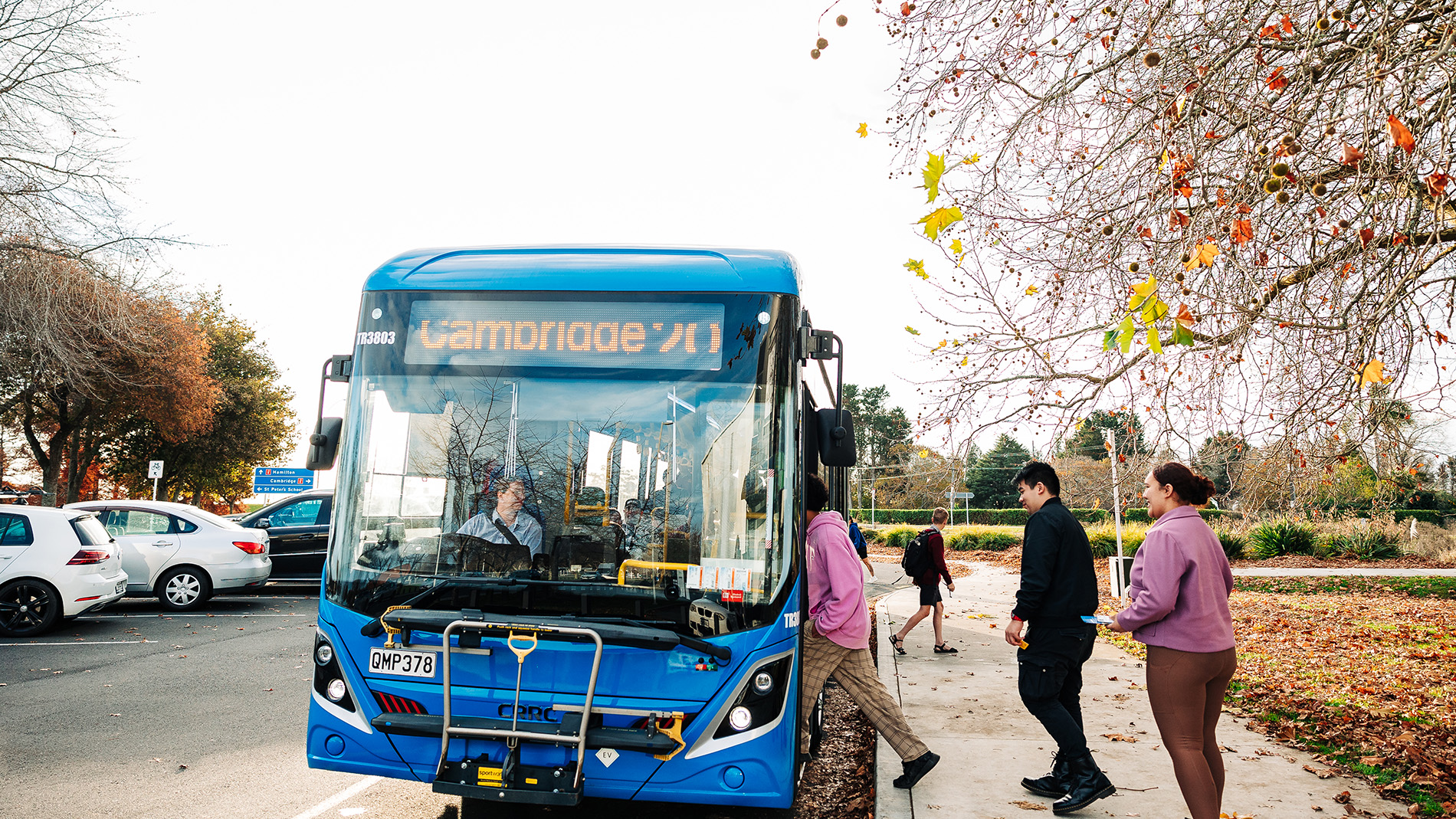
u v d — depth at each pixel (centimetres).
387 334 463
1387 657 1041
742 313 447
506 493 432
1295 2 526
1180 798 505
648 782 397
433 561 427
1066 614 486
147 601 1469
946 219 349
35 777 546
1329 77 486
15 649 993
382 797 527
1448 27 434
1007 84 613
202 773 561
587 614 410
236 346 3959
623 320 450
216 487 3956
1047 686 484
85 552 1105
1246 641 1198
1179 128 530
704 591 412
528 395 446
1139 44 543
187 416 3130
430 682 412
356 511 439
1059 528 492
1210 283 542
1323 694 820
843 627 498
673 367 443
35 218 2112
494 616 409
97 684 814
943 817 475
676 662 402
